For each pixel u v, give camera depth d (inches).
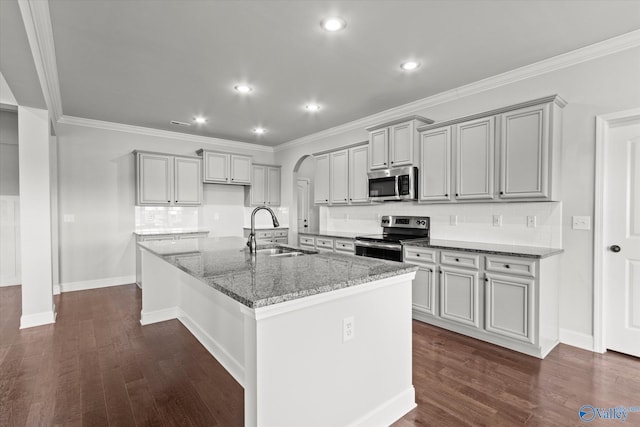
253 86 135.0
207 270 68.9
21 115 124.6
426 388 83.0
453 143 129.1
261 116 177.0
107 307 150.6
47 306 129.3
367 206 183.0
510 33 95.3
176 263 78.3
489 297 108.0
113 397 79.5
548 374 89.4
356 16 87.2
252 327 50.4
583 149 105.7
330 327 59.8
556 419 70.5
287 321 53.5
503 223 125.0
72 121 179.3
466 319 114.0
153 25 90.7
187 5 82.0
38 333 119.1
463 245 122.7
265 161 258.8
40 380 87.0
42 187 128.4
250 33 95.3
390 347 71.7
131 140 199.0
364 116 176.9
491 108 128.2
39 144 127.5
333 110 166.2
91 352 103.9
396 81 129.7
